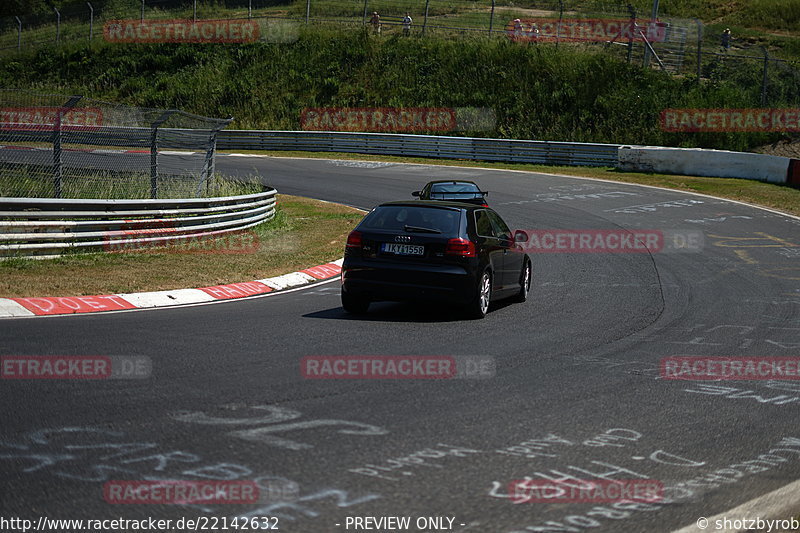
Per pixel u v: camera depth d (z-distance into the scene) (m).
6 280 31.50
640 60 132.38
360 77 136.38
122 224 41.88
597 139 113.31
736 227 62.34
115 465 13.11
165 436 14.63
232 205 51.59
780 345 27.05
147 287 33.03
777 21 158.25
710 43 138.38
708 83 119.06
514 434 15.69
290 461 13.57
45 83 146.25
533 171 96.25
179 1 182.00
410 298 28.42
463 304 28.56
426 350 23.30
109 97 140.62
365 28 145.75
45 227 38.12
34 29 172.62
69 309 28.31
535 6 176.50
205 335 24.31
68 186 49.62
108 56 151.38
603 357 23.75
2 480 12.34
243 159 104.62
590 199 75.62
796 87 119.81
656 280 41.94
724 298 37.09
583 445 15.24
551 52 132.38
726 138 108.19
